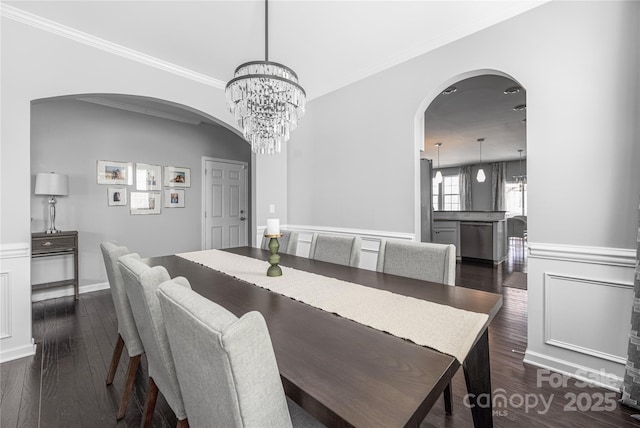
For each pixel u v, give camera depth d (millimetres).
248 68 1885
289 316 1161
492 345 2260
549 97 1962
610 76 1742
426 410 668
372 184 3098
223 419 707
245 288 1537
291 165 4035
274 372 685
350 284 1594
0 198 2088
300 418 922
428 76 2623
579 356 1856
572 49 1870
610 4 1739
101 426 1454
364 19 2254
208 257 2395
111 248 1611
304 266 2049
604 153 1769
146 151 4285
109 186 3939
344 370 785
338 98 3410
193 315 681
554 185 1947
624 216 1709
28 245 2197
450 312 1176
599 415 1519
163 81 2930
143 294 1029
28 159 2201
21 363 2037
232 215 5348
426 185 5125
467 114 4652
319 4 2084
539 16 1998
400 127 2848
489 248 5184
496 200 9250
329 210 3541
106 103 3857
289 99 1916
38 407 1589
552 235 1962
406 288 1516
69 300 3416
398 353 871
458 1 2059
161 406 1621
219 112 3373
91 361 2066
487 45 2246
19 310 2146
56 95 2320
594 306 1806
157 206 4387
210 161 5043
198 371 727
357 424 593
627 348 1694
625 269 1706
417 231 2793
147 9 2135
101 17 2223
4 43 2098
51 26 2275
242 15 2199
